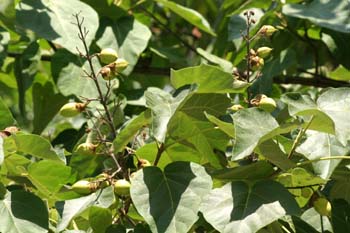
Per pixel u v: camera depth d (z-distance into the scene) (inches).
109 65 74.9
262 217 66.8
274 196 68.2
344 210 74.2
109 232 70.2
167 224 66.9
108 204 70.4
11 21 91.7
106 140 75.0
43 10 92.2
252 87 95.7
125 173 74.6
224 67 98.3
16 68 97.3
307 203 74.4
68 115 75.3
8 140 72.6
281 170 71.2
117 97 92.3
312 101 70.8
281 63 96.1
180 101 71.3
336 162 71.8
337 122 69.2
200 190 68.4
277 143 72.2
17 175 75.7
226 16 100.5
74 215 70.2
